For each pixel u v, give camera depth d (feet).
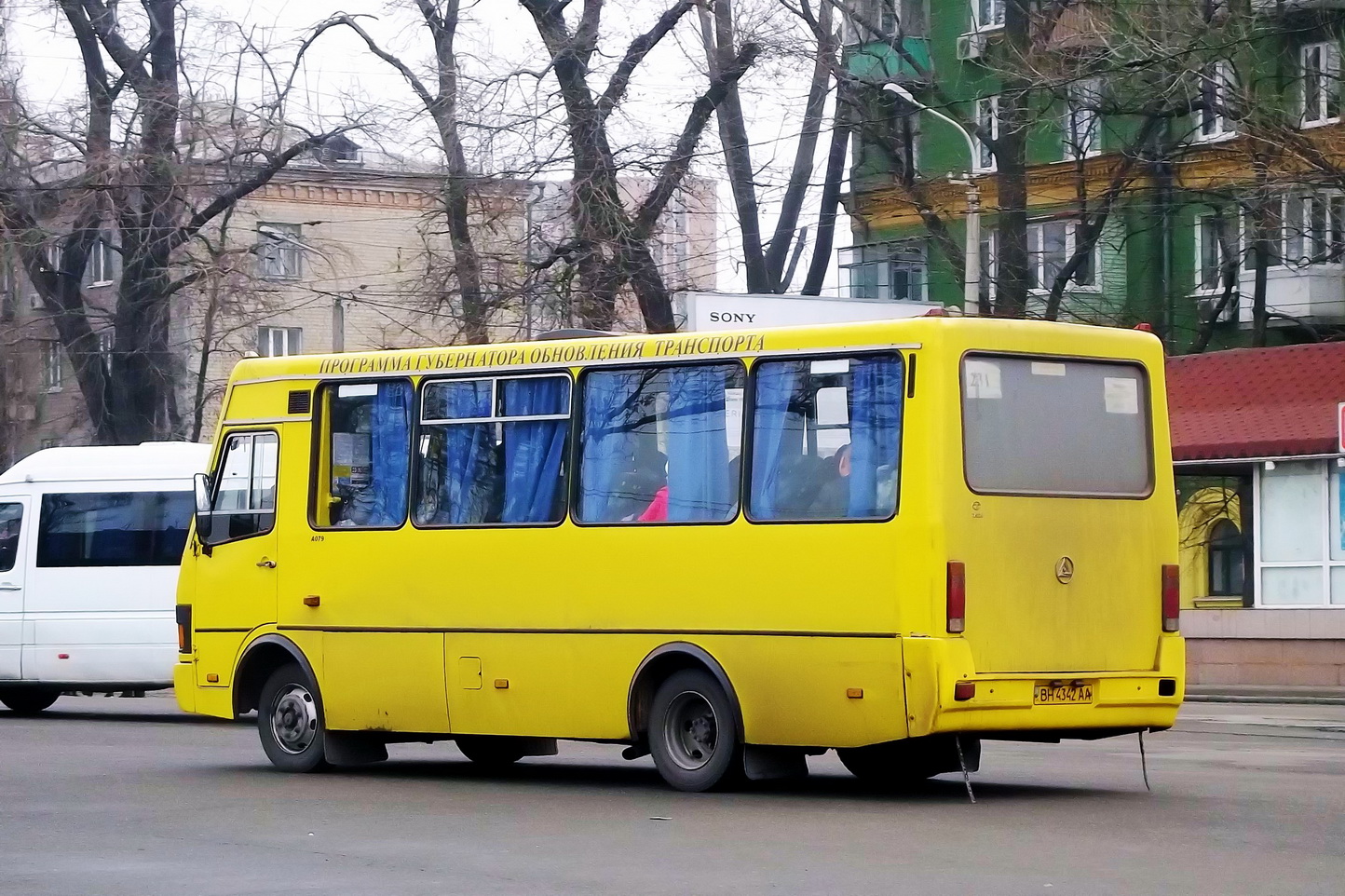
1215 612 95.45
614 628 41.86
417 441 45.80
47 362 153.38
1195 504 98.78
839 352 39.32
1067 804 39.09
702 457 41.09
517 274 110.52
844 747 38.75
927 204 123.54
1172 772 47.06
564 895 27.86
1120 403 40.65
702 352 41.34
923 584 37.40
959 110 136.05
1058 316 116.78
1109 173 120.37
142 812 39.19
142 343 129.29
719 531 40.40
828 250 136.26
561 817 37.65
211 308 127.03
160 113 120.88
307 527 47.39
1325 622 91.50
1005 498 38.42
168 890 28.76
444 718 44.73
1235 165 113.19
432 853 32.63
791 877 29.22
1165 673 40.50
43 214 126.31
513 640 43.47
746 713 39.81
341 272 186.19
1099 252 125.39
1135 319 119.34
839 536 38.58
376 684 45.91
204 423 154.20
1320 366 95.96
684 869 30.32
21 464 73.92
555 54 107.96
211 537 49.29
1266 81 103.91
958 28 137.18
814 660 38.70
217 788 44.04
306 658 47.24
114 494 72.69
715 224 129.39
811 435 39.50
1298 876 28.91
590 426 42.98
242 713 48.83
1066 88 103.50
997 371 38.78
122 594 72.08
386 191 187.32
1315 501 93.20
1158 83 97.19
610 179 109.50
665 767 41.29
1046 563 38.91
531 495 43.70
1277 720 70.79
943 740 40.37
